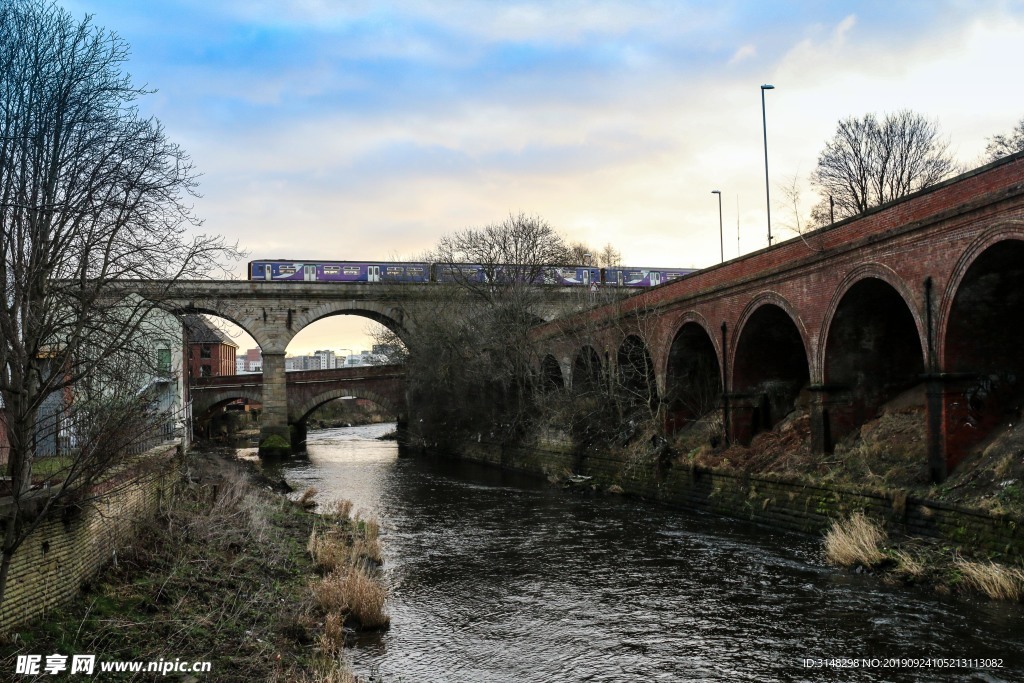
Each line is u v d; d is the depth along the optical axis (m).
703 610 14.72
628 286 55.53
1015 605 13.39
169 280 12.38
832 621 13.54
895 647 12.13
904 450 19.66
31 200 10.34
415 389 56.69
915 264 18.36
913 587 15.13
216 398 59.69
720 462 25.70
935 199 17.84
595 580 17.28
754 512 22.88
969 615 13.27
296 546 19.27
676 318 31.17
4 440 14.59
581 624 14.23
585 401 37.53
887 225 19.55
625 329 35.28
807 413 25.62
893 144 44.88
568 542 21.48
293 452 57.81
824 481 20.44
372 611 14.24
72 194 10.88
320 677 10.94
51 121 10.70
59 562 11.02
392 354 63.91
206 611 12.94
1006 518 14.44
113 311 12.23
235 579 15.08
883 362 22.67
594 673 11.86
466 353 50.22
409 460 50.06
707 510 25.25
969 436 17.28
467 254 52.28
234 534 17.95
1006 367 17.58
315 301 59.78
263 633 12.66
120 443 10.93
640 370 36.53
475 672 11.99
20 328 10.66
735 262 27.31
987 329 17.48
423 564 19.25
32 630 10.00
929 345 17.92
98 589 12.15
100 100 11.37
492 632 13.91
